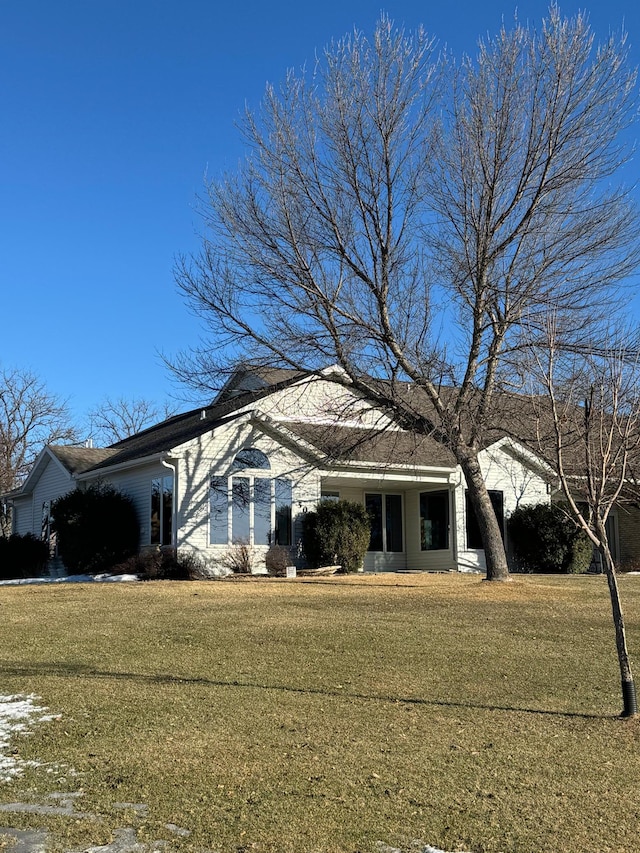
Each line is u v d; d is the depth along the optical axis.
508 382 18.00
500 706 8.98
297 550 23.45
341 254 18.45
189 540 21.83
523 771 6.97
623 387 12.11
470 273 17.98
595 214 18.05
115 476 25.33
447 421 18.34
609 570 8.81
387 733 7.91
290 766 6.94
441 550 26.27
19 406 49.50
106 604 15.77
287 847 5.51
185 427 27.95
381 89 18.11
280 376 25.44
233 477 22.66
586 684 9.96
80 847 5.47
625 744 7.71
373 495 27.48
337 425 22.69
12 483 47.50
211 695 9.12
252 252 18.58
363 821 5.92
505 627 13.34
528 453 26.30
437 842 5.63
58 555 27.11
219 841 5.57
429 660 11.03
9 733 7.74
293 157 18.39
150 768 6.84
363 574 22.61
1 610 15.16
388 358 18.62
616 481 11.38
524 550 25.52
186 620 13.75
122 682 9.67
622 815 6.10
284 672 10.29
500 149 17.80
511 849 5.55
